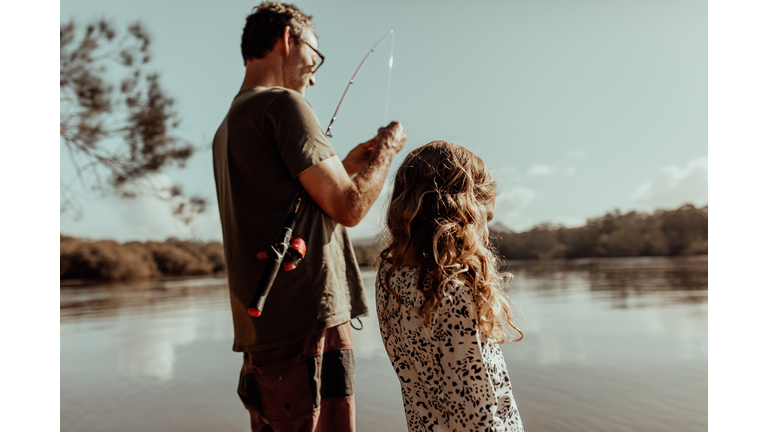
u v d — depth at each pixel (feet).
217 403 9.87
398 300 3.50
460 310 3.18
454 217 3.46
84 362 13.80
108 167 22.91
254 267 3.97
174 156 23.63
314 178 3.83
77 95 22.31
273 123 3.93
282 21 4.49
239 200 4.08
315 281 3.90
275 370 3.86
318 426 3.87
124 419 9.01
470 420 3.08
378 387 10.43
